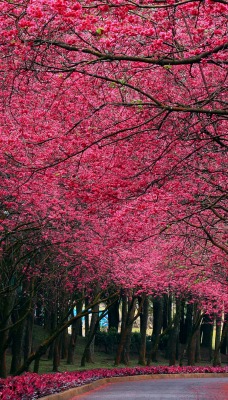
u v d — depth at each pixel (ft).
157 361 170.91
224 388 90.89
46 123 56.24
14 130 56.29
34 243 84.58
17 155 59.16
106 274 106.52
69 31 42.14
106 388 91.86
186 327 199.62
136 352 189.06
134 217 62.59
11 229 77.30
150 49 37.93
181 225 78.84
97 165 55.72
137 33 36.29
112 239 82.58
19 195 66.64
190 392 81.92
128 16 36.01
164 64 36.24
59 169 58.18
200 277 117.60
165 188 57.06
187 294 147.13
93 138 53.31
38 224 76.38
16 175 64.39
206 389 88.43
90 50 36.06
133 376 118.73
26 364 82.79
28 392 58.85
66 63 46.42
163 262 110.63
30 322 110.22
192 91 52.85
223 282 106.52
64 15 31.76
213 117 49.57
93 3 38.52
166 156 53.62
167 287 132.05
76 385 84.43
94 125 53.62
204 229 57.06
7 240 81.25
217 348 155.94
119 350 138.72
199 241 85.66
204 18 39.70
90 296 128.98
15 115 58.03
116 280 110.42
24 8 37.91
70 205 78.64
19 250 84.07
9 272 80.18
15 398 53.21
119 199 55.77
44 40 37.29
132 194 57.00
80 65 40.29
